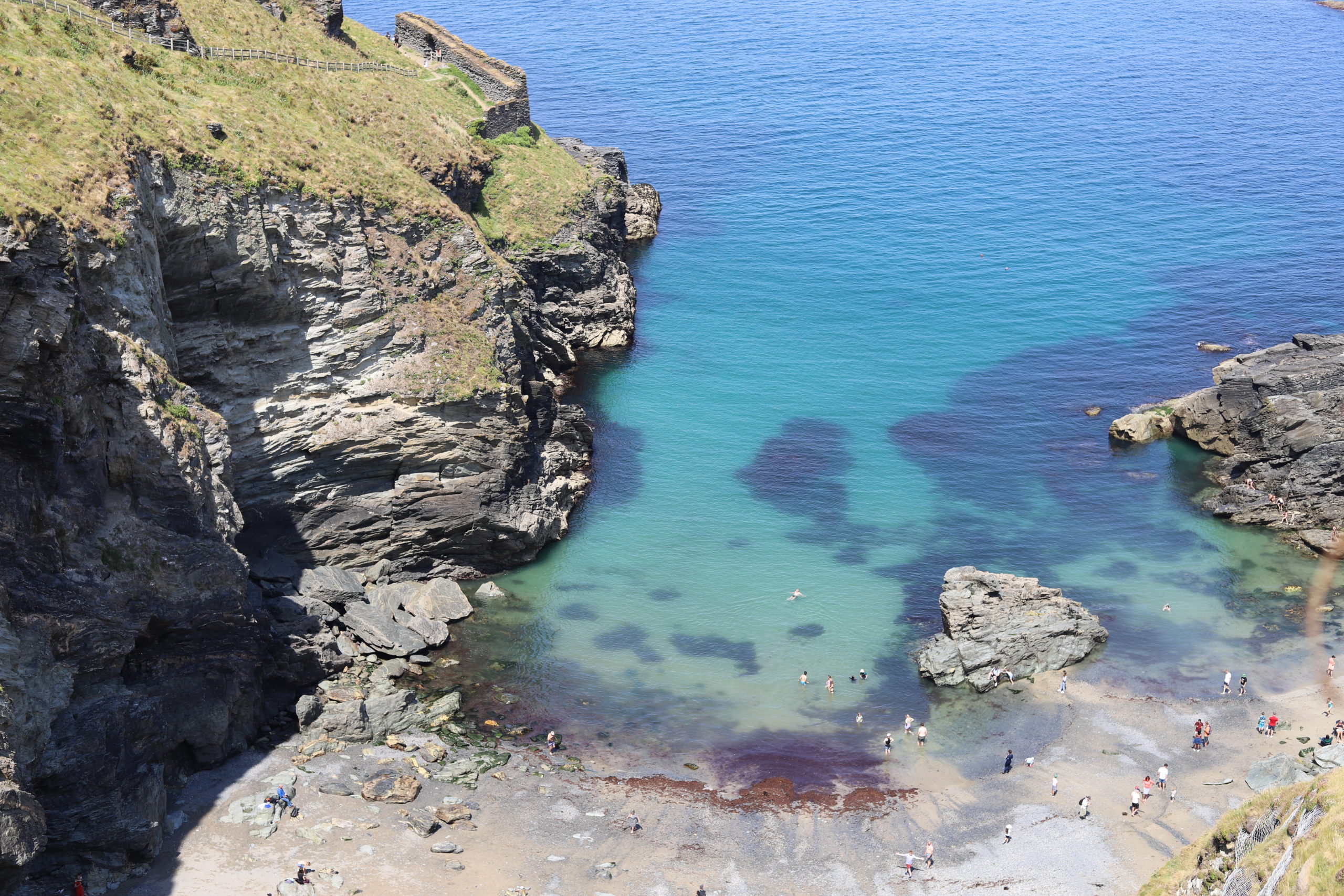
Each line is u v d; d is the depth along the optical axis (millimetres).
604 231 142875
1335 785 35344
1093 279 151625
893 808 70500
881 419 119688
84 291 64250
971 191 182250
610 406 122625
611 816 68562
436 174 114750
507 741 75312
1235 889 36000
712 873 64188
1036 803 71000
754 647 85688
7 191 60469
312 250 84812
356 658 81188
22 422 58250
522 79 144250
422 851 63750
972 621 84250
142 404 67000
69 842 57750
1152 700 80562
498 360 94812
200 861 60906
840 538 99312
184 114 82375
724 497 105625
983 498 105688
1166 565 96188
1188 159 193875
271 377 84250
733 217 174625
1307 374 108750
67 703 59219
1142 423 114562
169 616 66375
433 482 90688
